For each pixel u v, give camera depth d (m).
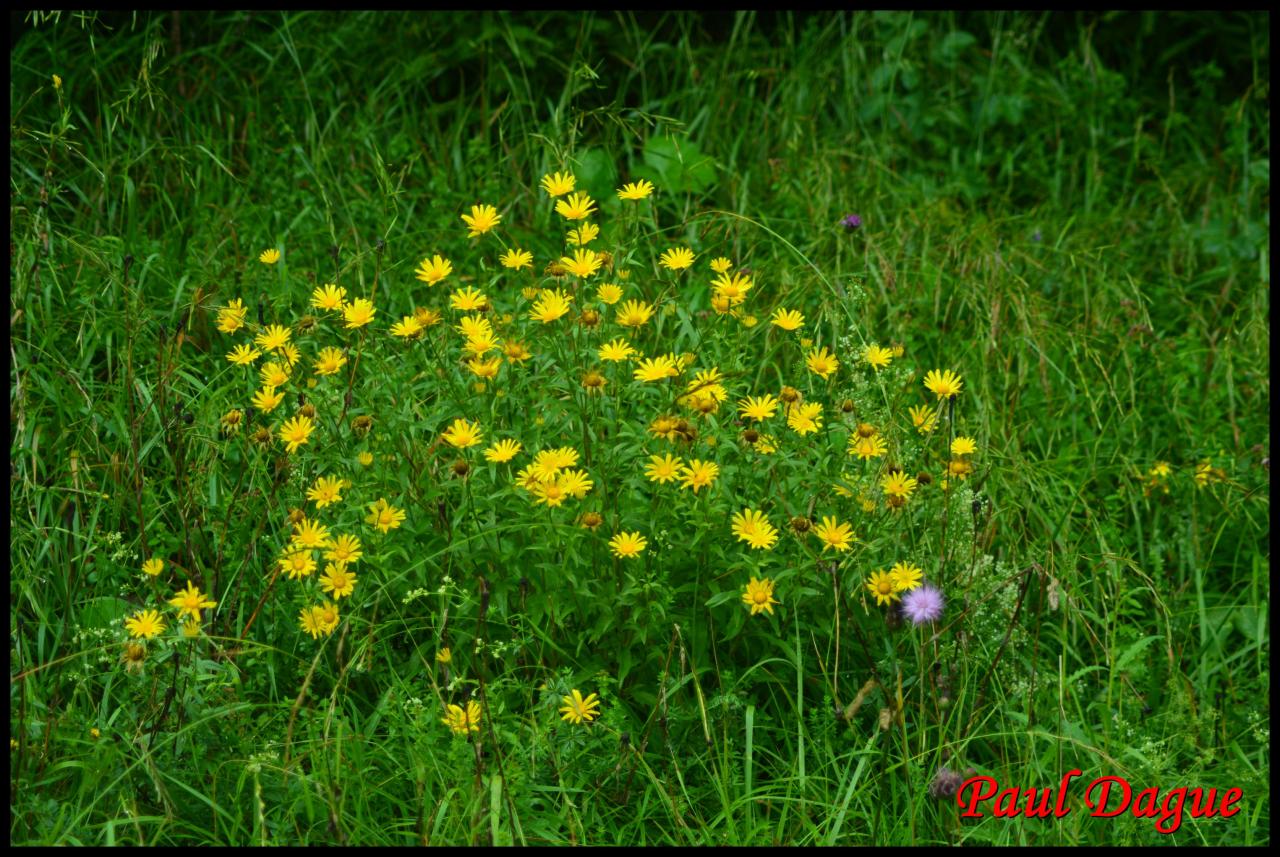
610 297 3.24
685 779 3.16
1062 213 4.28
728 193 4.11
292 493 3.24
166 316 3.62
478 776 2.99
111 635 3.11
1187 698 3.29
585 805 3.07
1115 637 3.35
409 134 4.10
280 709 3.12
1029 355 3.81
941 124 4.50
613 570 3.16
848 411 3.28
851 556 3.19
